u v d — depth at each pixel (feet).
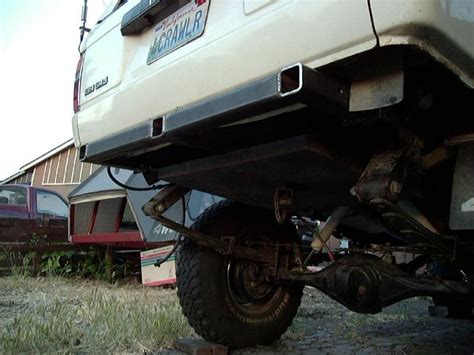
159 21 6.97
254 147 6.41
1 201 28.09
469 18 4.64
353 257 7.73
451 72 4.60
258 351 8.82
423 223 6.28
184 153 7.82
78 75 8.59
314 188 7.32
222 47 5.67
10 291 16.70
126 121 7.07
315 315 13.64
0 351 7.90
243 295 8.77
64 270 21.58
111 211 20.72
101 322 10.21
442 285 6.61
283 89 4.67
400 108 5.20
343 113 4.99
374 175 5.33
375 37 4.26
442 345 9.82
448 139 5.86
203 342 8.59
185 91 6.12
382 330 11.62
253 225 9.02
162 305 12.26
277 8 5.11
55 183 72.23
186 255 8.52
